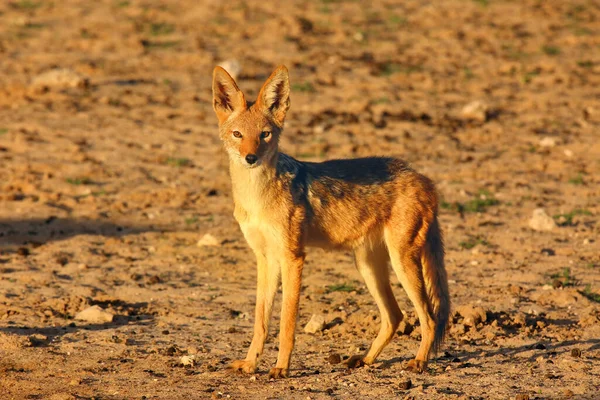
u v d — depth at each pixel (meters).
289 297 14.85
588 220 26.50
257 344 15.05
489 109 40.09
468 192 29.58
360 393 13.66
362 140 35.28
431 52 49.34
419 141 35.50
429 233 15.88
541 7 58.03
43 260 22.66
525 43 50.88
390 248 15.74
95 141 34.84
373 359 15.57
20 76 42.91
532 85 44.06
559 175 31.66
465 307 18.27
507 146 35.28
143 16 54.62
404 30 53.16
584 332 17.12
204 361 15.73
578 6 58.44
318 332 17.69
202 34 51.12
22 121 36.72
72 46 48.44
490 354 15.88
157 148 34.31
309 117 38.59
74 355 15.98
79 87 41.72
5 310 18.58
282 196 14.91
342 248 16.12
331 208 15.55
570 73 45.75
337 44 50.28
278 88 15.50
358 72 45.38
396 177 16.09
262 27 52.56
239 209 15.16
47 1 57.59
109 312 18.33
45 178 30.31
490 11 57.25
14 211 27.03
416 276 15.59
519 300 19.47
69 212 27.16
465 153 34.25
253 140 14.80
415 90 43.00
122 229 25.72
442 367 15.11
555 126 37.81
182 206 28.08
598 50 49.84
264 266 15.30
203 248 23.98
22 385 14.24
